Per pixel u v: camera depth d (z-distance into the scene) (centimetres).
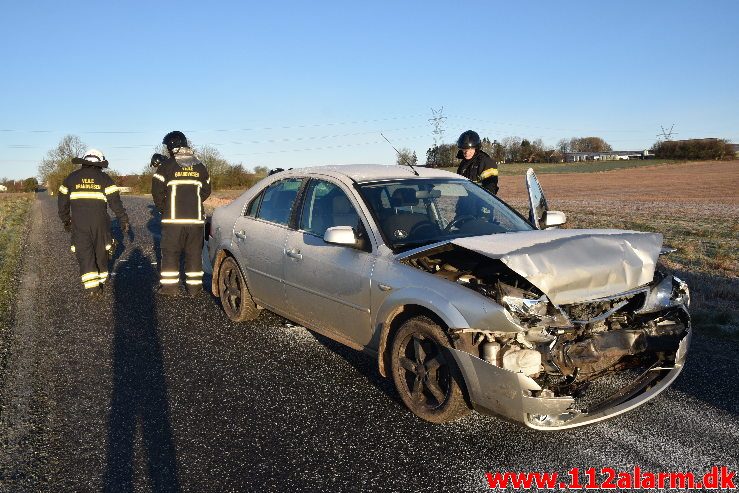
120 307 737
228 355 557
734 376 491
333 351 564
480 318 372
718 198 3706
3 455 377
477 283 400
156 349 576
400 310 430
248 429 410
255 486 342
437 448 383
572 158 12888
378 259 456
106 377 505
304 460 370
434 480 347
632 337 401
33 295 808
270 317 682
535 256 378
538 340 368
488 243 404
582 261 389
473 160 809
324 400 455
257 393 470
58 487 343
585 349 382
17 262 1094
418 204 512
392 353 435
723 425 407
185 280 849
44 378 504
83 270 767
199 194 759
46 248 1289
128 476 354
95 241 779
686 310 435
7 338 613
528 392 358
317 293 512
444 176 571
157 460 371
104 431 409
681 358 422
